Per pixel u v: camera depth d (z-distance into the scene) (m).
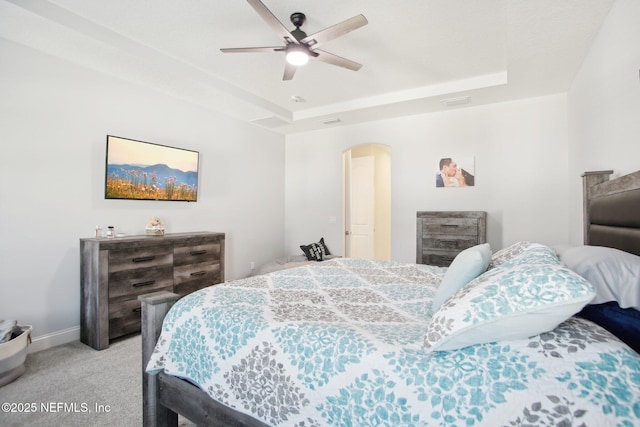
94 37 2.55
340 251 5.17
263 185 5.25
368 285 2.08
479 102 4.00
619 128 1.98
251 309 1.50
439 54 3.03
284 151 5.71
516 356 0.94
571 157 3.43
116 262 2.86
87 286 2.87
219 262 3.89
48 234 2.82
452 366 0.97
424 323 1.40
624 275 1.21
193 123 4.09
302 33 2.37
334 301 1.73
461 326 0.97
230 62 3.22
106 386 2.15
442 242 3.83
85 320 2.88
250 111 4.40
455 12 2.38
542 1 2.04
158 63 3.00
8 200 2.61
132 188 3.39
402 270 2.54
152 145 3.57
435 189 4.38
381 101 4.09
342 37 2.73
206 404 1.38
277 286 2.02
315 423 1.09
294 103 4.42
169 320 1.56
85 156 3.06
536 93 3.68
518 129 3.90
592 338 0.95
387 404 0.97
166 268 3.28
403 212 4.60
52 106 2.84
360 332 1.22
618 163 1.99
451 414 0.90
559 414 0.80
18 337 2.27
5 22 2.34
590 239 2.21
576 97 3.15
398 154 4.63
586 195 2.31
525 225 3.86
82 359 2.56
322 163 5.33
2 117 2.57
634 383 0.80
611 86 2.10
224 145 4.54
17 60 2.63
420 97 3.84
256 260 5.11
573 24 2.29
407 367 0.99
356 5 2.31
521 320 0.93
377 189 6.55
